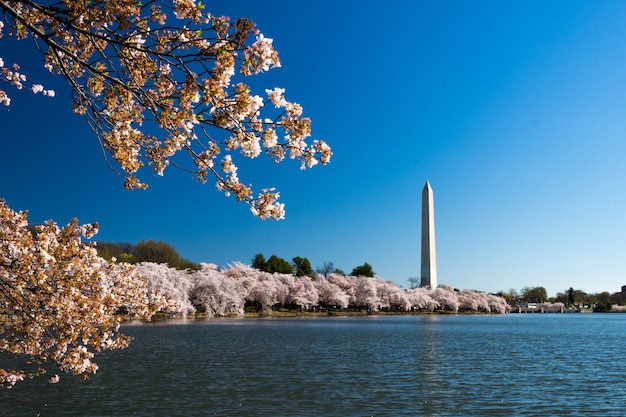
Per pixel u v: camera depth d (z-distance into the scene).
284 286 118.19
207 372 31.36
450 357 39.91
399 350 44.53
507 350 45.59
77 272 11.80
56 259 11.69
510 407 23.19
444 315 146.25
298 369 32.94
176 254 121.50
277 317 110.31
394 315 137.25
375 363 35.97
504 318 132.38
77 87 8.66
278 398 24.48
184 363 35.00
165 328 68.69
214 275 100.38
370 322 95.38
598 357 40.69
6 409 21.89
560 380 29.72
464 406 23.28
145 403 23.25
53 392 25.02
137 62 7.93
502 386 27.77
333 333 63.44
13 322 12.24
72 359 12.20
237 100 7.64
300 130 8.34
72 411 21.75
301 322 89.88
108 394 24.84
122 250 115.19
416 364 35.69
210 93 7.39
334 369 33.03
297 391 26.05
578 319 131.38
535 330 76.75
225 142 8.48
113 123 9.18
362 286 137.50
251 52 7.28
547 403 23.98
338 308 136.88
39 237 11.49
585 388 27.38
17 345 12.04
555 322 109.44
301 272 158.75
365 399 24.39
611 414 22.16
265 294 110.94
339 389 26.56
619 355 42.25
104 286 12.84
